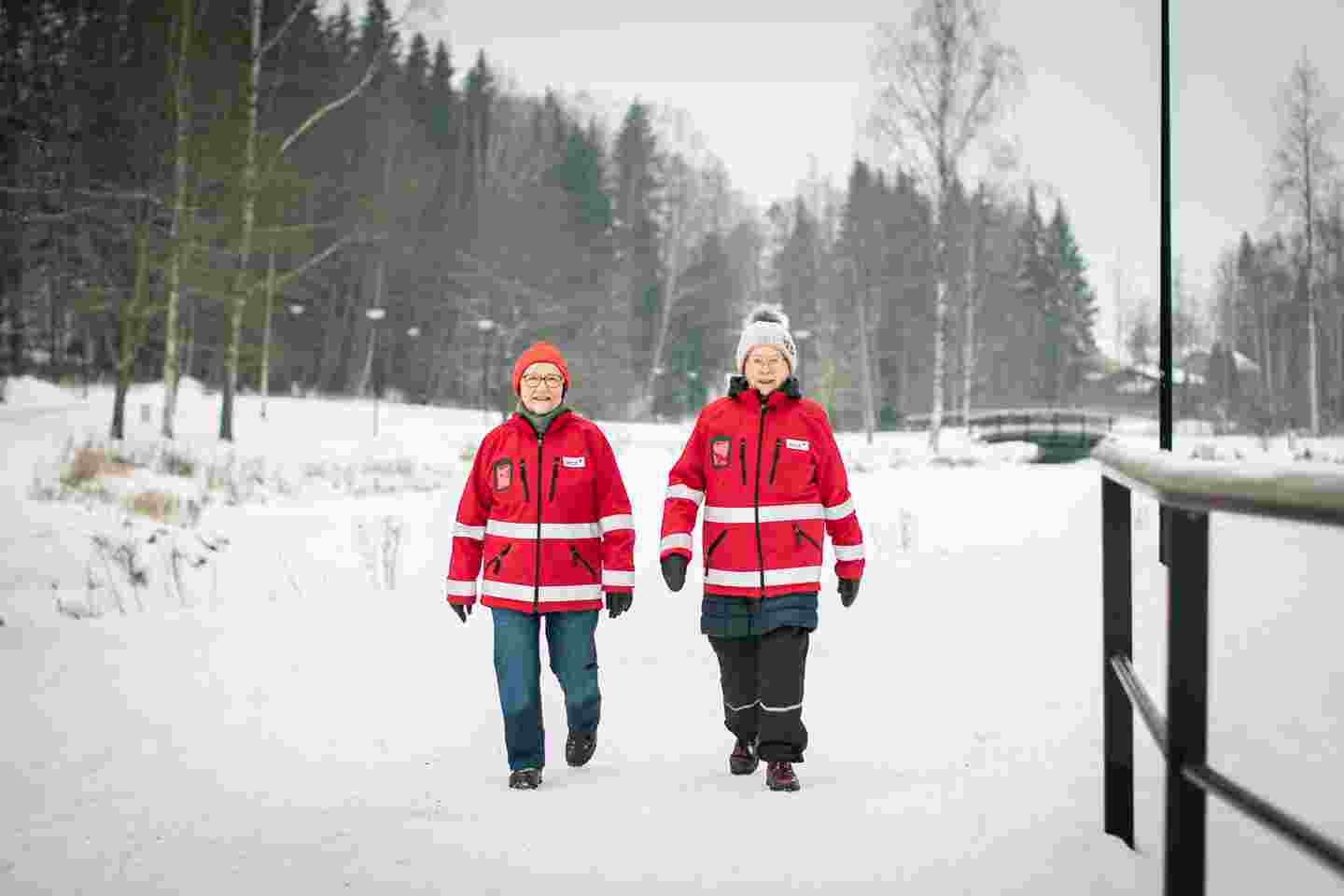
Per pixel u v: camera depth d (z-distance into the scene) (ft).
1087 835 9.79
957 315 159.12
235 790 13.89
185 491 59.77
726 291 260.42
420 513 55.42
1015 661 20.12
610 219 257.75
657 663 22.63
